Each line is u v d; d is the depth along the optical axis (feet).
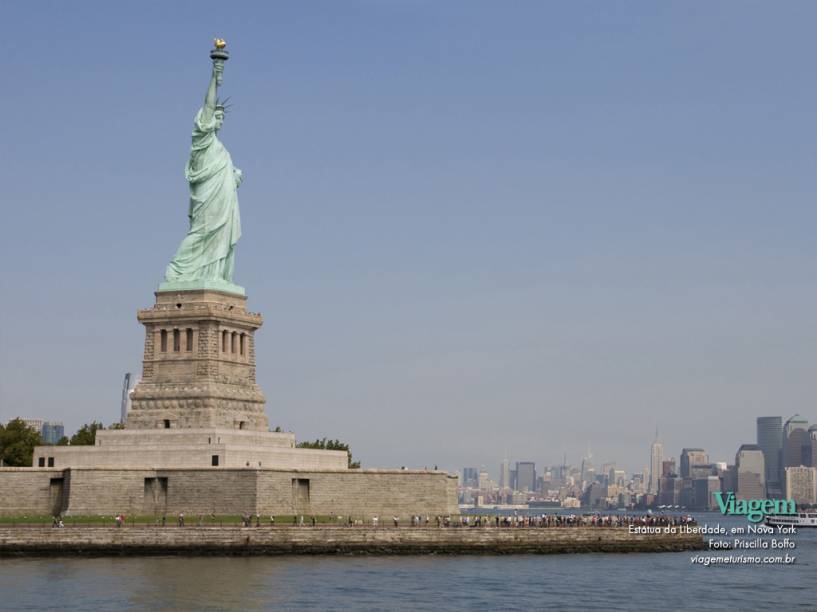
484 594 624.18
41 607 566.36
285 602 585.63
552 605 598.34
